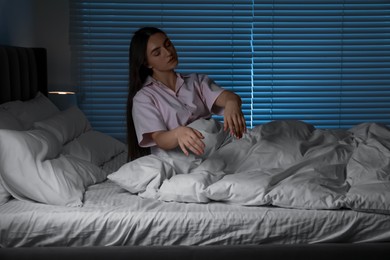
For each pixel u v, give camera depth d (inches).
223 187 76.0
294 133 102.7
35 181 78.4
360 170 81.8
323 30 163.9
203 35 161.3
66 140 105.8
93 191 84.4
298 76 164.9
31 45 153.9
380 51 167.0
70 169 85.1
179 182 78.2
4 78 112.1
